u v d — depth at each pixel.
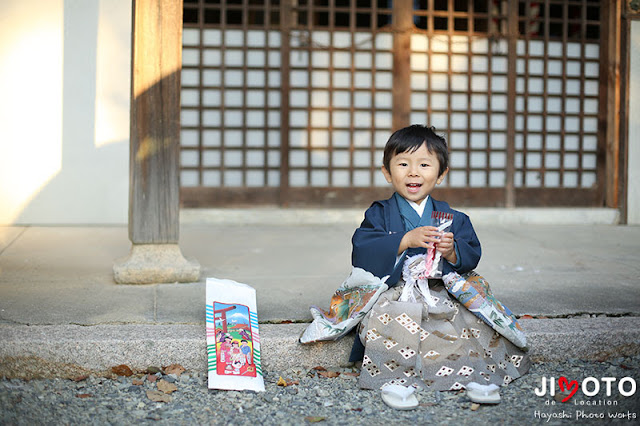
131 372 2.56
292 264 4.21
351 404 2.35
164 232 3.56
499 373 2.52
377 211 2.66
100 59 5.76
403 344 2.45
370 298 2.49
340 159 6.56
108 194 5.87
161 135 3.50
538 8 6.73
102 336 2.58
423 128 2.60
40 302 3.07
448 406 2.34
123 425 2.15
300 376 2.60
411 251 2.60
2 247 4.60
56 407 2.27
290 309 3.05
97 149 5.83
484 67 6.65
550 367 2.73
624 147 6.55
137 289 3.38
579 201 6.86
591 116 6.79
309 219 6.32
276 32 6.33
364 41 6.45
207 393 2.42
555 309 3.11
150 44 3.42
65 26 5.69
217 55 6.28
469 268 2.55
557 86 6.75
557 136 6.80
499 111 6.70
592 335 2.78
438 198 6.68
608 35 6.60
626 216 6.59
